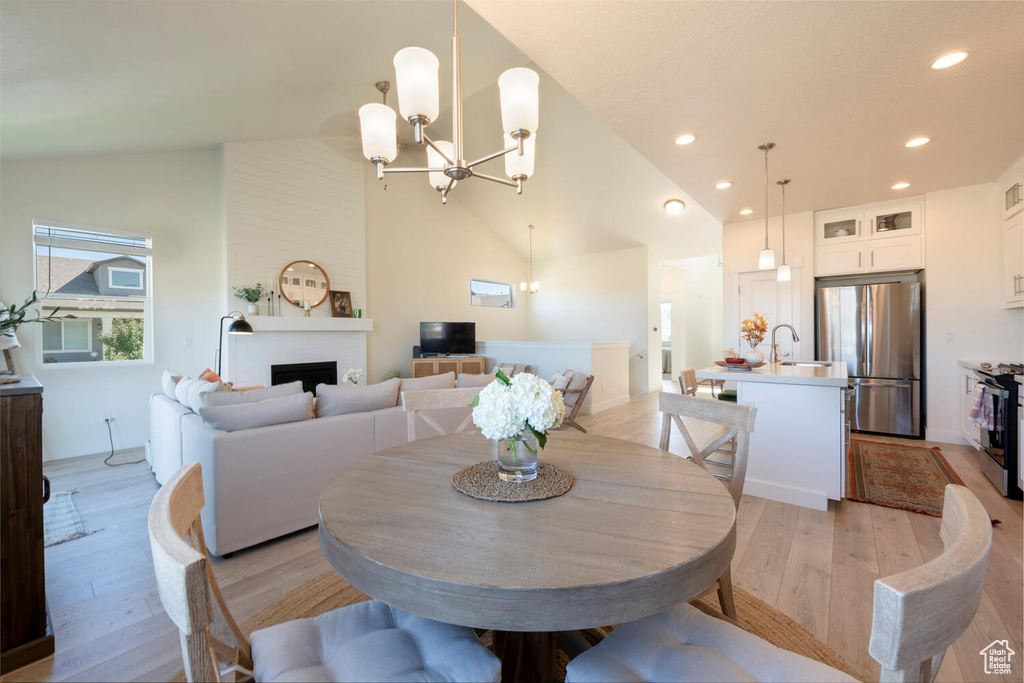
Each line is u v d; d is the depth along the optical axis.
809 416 2.71
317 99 3.96
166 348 4.54
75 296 4.04
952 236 4.13
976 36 1.98
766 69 2.25
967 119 2.76
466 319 7.91
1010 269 3.71
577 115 5.10
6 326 3.29
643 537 0.88
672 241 7.38
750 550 2.17
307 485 2.41
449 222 7.66
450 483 1.17
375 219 6.50
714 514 0.98
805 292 4.84
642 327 7.76
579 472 1.27
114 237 4.25
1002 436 2.86
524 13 1.86
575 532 0.90
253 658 0.90
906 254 4.34
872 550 2.15
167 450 2.96
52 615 1.72
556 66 2.24
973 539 0.61
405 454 1.44
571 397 4.92
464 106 5.17
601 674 0.85
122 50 2.38
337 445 2.53
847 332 4.59
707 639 0.95
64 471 3.55
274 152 5.20
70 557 2.16
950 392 4.13
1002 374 2.92
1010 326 3.89
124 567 2.08
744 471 1.48
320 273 5.64
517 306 9.03
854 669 1.39
